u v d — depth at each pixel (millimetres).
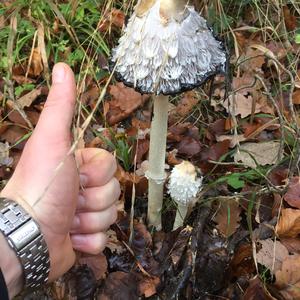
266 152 319
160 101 217
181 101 351
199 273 260
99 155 201
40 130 167
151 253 272
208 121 350
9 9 376
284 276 257
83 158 203
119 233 279
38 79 371
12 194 169
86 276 260
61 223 178
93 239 213
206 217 275
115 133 334
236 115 344
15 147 330
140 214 295
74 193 177
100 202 203
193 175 240
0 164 323
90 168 199
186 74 188
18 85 365
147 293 260
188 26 184
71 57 354
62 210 175
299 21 409
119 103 349
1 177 318
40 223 170
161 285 261
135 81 190
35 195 167
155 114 225
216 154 323
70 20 370
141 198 300
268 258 263
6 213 161
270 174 303
